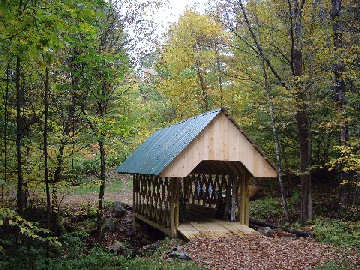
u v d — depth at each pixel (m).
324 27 16.34
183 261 9.60
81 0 7.23
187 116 24.75
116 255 11.54
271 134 20.48
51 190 12.89
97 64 11.00
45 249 11.04
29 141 11.91
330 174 21.73
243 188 13.80
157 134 18.53
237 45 19.33
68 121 13.01
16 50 7.26
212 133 12.23
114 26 13.87
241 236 11.80
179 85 23.58
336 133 18.47
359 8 16.75
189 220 14.35
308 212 15.75
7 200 11.78
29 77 11.44
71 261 10.34
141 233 16.23
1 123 11.41
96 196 22.34
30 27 6.56
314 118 17.84
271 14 17.02
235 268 8.90
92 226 15.48
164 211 13.76
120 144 14.03
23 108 11.51
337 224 13.88
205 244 10.82
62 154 12.52
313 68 15.95
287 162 20.73
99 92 12.23
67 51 11.23
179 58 23.52
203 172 17.09
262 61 17.41
